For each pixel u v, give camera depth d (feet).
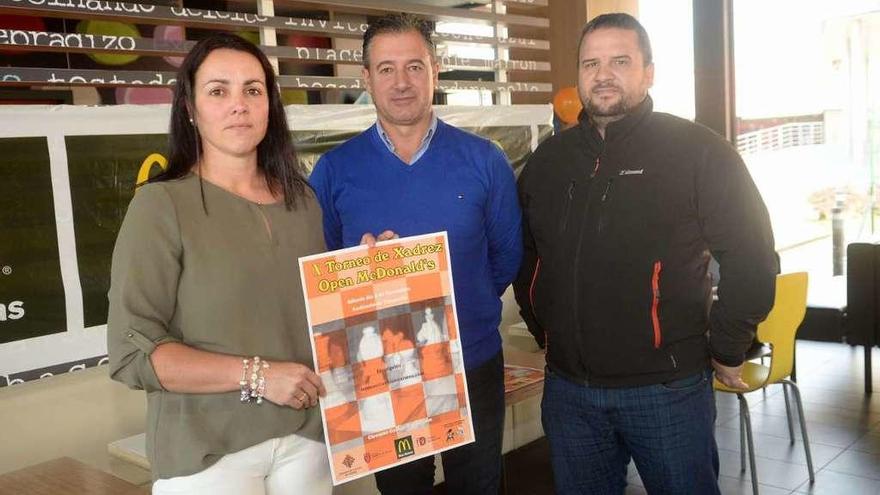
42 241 7.54
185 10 8.71
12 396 7.62
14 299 7.38
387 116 6.75
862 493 10.86
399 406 5.56
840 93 18.29
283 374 4.68
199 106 4.82
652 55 6.70
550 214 6.96
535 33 15.46
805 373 16.49
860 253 15.10
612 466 7.19
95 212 7.90
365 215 6.95
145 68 9.81
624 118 6.56
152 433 4.78
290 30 9.85
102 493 6.46
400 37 6.61
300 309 5.18
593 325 6.65
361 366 5.43
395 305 5.56
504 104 12.59
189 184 4.83
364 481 10.85
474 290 7.07
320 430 5.28
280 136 5.26
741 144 18.69
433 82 6.97
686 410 6.60
